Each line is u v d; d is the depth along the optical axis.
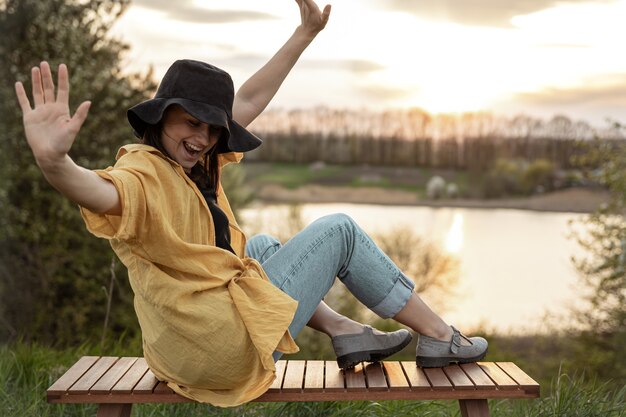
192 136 2.17
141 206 1.99
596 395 3.05
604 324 10.75
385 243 16.52
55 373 3.41
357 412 2.99
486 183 31.84
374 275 2.44
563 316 10.95
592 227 10.31
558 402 2.97
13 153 9.41
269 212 12.65
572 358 10.73
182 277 2.16
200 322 2.15
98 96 9.62
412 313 2.48
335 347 2.51
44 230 9.34
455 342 2.50
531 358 10.97
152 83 10.09
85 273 9.62
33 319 9.56
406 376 2.41
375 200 32.56
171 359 2.22
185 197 2.15
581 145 10.38
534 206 30.83
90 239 9.70
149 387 2.29
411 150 33.34
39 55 9.55
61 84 1.78
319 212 15.05
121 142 9.84
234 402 2.22
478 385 2.31
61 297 9.76
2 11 9.52
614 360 10.42
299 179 31.58
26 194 9.65
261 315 2.18
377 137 33.25
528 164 30.25
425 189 32.75
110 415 2.32
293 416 3.02
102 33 9.99
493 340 11.95
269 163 30.55
